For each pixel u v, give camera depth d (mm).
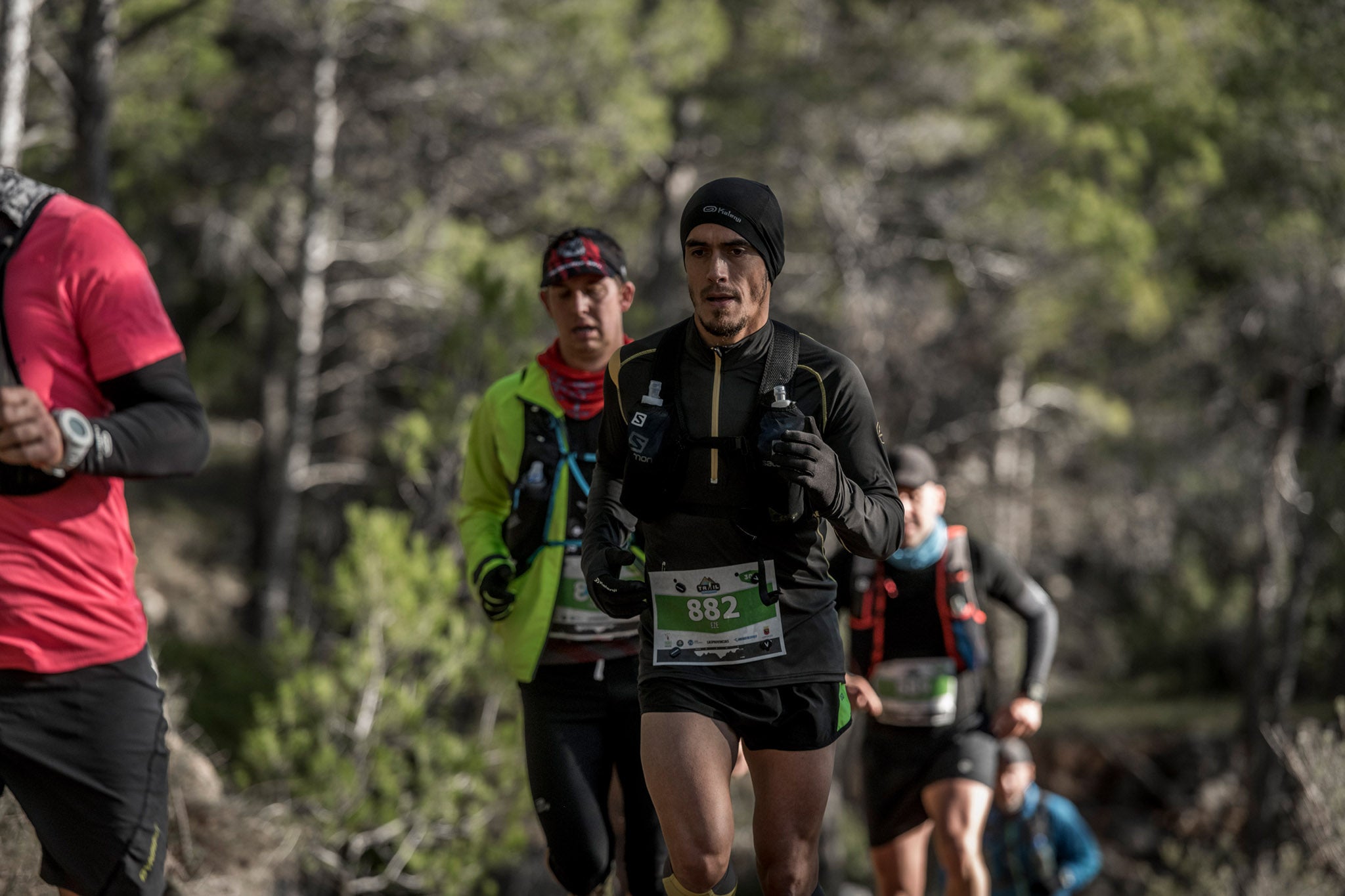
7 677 3676
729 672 4441
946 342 31750
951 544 7574
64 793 3775
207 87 24125
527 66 24594
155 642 13281
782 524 4324
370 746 10016
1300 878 11062
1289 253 27828
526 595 6020
